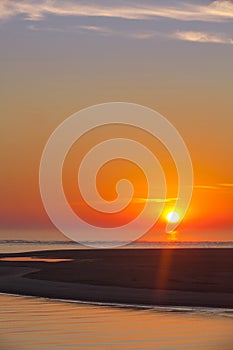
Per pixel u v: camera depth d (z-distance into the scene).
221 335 26.50
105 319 30.52
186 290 40.16
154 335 26.58
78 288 42.41
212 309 33.53
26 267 61.44
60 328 28.06
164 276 47.66
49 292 41.00
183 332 27.11
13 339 25.91
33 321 29.98
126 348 24.12
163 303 35.62
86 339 25.81
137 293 39.38
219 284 42.75
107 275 49.59
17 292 41.56
